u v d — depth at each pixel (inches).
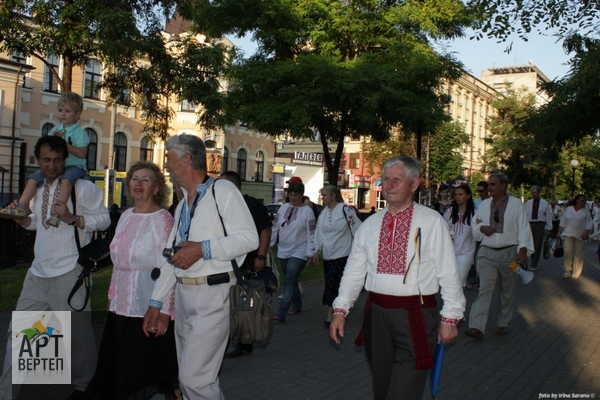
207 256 121.2
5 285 336.8
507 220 263.7
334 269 280.1
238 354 227.1
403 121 542.3
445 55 566.9
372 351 127.7
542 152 552.4
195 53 576.7
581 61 392.2
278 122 530.6
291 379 199.8
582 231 488.4
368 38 559.5
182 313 130.0
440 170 1451.8
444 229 125.3
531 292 413.7
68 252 153.2
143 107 598.9
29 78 1117.7
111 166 1177.4
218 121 579.5
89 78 1223.5
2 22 475.5
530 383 201.3
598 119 459.8
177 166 131.9
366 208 1984.5
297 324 288.5
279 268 496.4
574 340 267.0
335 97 522.0
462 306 122.3
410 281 123.1
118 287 151.5
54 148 150.5
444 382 200.7
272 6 548.7
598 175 1738.4
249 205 213.6
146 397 153.3
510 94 1515.7
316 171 1647.4
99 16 461.7
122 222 152.5
